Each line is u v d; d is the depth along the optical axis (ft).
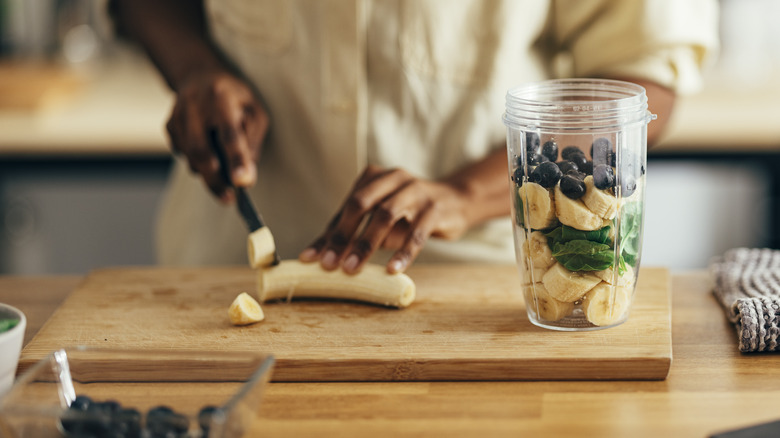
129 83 7.50
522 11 3.82
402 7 3.81
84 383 2.45
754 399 2.52
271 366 2.31
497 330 2.95
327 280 3.20
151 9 4.46
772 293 3.02
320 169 4.11
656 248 7.07
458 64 3.88
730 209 6.85
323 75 3.93
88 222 7.38
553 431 2.38
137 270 3.66
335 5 3.79
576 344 2.79
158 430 2.12
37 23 7.96
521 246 2.90
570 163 2.71
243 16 4.02
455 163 4.00
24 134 6.37
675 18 3.72
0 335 2.41
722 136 6.18
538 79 4.07
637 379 2.68
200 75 3.96
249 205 3.46
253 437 2.38
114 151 6.44
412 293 3.17
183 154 3.96
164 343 2.93
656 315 3.03
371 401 2.59
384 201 3.31
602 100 2.95
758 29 7.33
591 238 2.75
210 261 4.41
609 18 3.82
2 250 7.32
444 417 2.47
